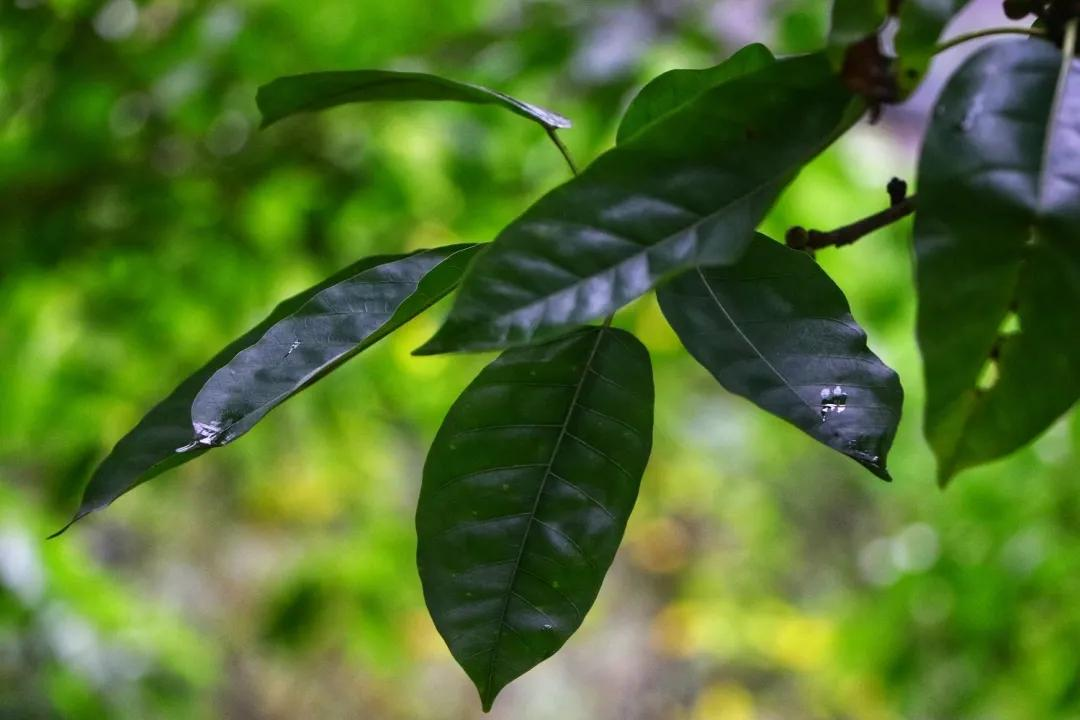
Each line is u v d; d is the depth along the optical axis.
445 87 1.32
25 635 3.20
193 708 3.49
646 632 8.23
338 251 3.35
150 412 1.28
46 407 3.38
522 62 2.81
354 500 4.21
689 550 7.96
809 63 1.17
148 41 3.09
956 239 1.13
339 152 3.21
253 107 3.16
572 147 2.99
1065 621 2.99
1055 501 3.14
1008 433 1.15
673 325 1.23
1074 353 1.13
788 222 3.03
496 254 1.15
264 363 1.22
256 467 4.32
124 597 3.70
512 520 1.27
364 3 3.13
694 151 1.17
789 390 1.22
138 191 3.14
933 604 3.19
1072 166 1.13
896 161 3.15
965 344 1.13
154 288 3.28
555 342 1.26
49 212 3.14
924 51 1.15
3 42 2.93
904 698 3.21
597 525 1.26
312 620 3.56
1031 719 3.03
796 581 7.32
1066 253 1.12
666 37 2.85
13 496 3.47
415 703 7.61
